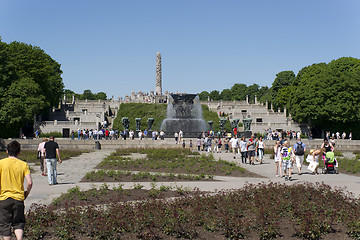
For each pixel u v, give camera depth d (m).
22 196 7.41
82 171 21.41
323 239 8.98
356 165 22.91
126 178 17.95
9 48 57.62
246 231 9.14
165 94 112.12
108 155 33.19
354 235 9.07
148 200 11.03
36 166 23.77
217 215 9.84
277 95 92.69
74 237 8.62
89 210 9.82
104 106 86.88
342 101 61.31
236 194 11.94
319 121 66.06
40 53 62.91
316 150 20.73
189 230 8.99
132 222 9.27
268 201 11.05
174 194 13.14
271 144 44.00
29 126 68.25
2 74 51.72
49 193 13.91
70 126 66.38
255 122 73.69
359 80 60.97
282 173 20.67
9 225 7.27
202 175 18.48
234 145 30.20
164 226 9.19
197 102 73.19
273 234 9.10
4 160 7.43
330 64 68.94
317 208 10.34
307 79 70.38
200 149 40.88
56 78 72.31
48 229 9.07
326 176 19.16
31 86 53.72
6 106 51.16
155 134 45.12
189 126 54.97
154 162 24.84
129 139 44.84
